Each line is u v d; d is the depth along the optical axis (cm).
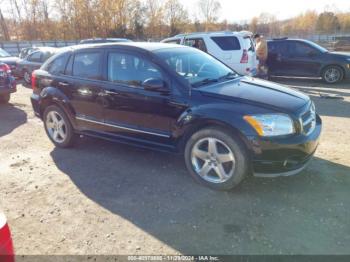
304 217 304
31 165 449
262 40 1066
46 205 344
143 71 402
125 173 414
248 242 273
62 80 484
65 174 418
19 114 748
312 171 393
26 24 3988
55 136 516
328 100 803
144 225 303
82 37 4031
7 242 168
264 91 374
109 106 432
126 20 4269
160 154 474
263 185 367
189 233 288
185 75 392
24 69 1263
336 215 305
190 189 366
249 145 327
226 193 353
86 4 3938
